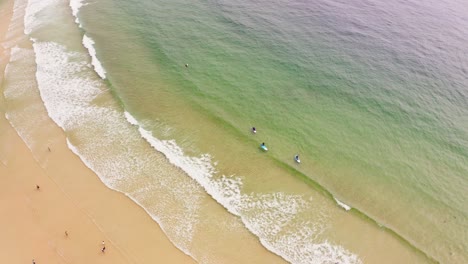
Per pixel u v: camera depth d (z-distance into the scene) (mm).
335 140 38188
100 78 44500
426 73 47438
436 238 30422
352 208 32188
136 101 41719
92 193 32156
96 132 37750
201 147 37000
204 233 29922
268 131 38938
